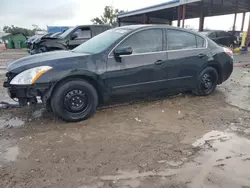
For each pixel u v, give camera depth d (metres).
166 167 2.47
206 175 2.33
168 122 3.71
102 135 3.24
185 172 2.38
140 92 4.22
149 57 4.16
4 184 2.19
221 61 5.16
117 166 2.48
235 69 9.17
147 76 4.19
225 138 3.15
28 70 3.37
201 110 4.25
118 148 2.87
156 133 3.31
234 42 18.39
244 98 5.00
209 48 5.00
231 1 19.27
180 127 3.51
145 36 4.17
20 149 2.85
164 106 4.49
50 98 3.58
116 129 3.45
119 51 3.76
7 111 4.21
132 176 2.31
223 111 4.18
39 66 3.41
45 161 2.57
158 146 2.92
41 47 8.91
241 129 3.43
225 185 2.18
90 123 3.67
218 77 5.32
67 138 3.15
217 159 2.63
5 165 2.50
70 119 3.65
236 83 6.52
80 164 2.52
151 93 4.42
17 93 3.38
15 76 3.42
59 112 3.56
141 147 2.90
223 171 2.40
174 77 4.53
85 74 3.59
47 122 3.71
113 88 3.91
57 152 2.77
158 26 4.37
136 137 3.18
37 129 3.44
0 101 4.77
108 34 4.42
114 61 3.84
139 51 4.09
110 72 3.81
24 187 2.15
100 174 2.34
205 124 3.62
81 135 3.24
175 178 2.28
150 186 2.16
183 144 2.98
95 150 2.82
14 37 29.77
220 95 5.24
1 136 3.21
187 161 2.59
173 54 4.45
